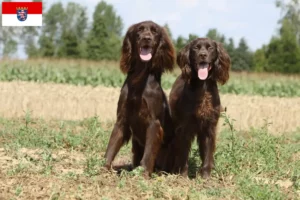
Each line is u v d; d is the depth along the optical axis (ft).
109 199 20.18
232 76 114.62
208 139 26.99
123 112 25.68
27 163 26.22
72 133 40.42
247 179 25.48
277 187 24.39
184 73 27.07
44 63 107.55
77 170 26.55
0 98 61.31
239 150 31.53
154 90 25.61
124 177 23.76
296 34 286.46
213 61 27.17
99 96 67.10
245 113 60.49
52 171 25.14
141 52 25.16
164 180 24.36
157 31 25.91
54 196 19.97
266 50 226.58
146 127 25.67
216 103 26.96
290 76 119.75
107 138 36.52
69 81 93.91
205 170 26.91
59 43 337.11
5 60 106.52
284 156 34.58
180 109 26.94
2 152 30.19
